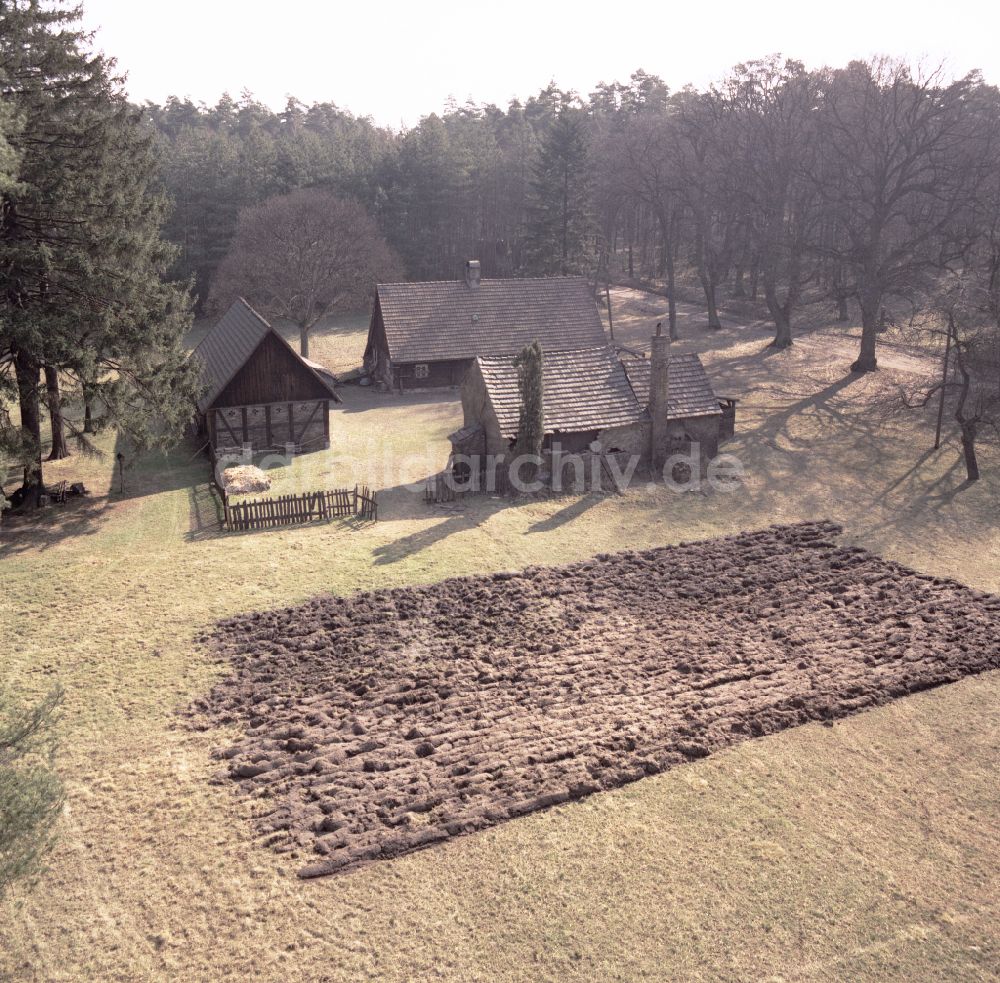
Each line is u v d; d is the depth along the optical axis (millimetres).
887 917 14195
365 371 57125
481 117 148875
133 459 35594
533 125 135375
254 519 31078
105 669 21531
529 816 16438
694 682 20906
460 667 21797
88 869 15102
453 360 54250
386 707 19938
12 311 28812
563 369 37062
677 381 38250
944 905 14430
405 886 14789
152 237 34031
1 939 13758
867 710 19750
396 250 89812
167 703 20156
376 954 13500
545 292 57438
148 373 32719
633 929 13969
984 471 36344
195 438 42500
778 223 62969
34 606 24812
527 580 26828
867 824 16266
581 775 17375
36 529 30844
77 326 29828
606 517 32375
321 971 13180
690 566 27797
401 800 16750
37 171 29875
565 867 15211
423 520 32000
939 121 58406
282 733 18906
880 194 53906
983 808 16688
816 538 30094
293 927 13969
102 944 13664
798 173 60938
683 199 71562
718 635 23281
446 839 15820
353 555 28703
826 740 18719
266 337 39031
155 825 16141
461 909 14352
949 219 55188
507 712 19734
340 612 24594
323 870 15031
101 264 30891
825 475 36406
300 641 22953
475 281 56406
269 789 17109
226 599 25422
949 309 36375
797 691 20344
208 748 18500
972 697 20203
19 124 22031
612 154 85812
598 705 19938
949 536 29984
